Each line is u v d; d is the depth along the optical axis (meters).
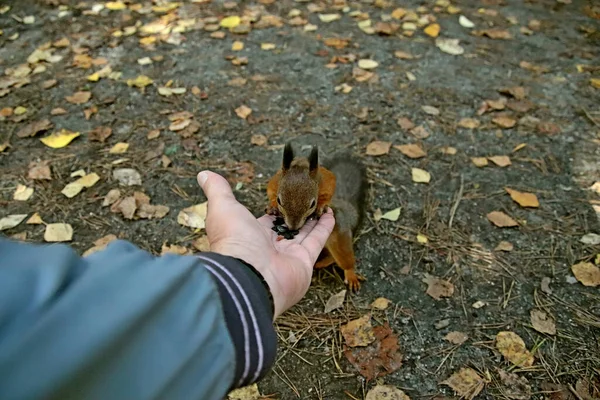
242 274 0.26
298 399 0.55
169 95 0.94
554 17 1.18
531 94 0.96
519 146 0.84
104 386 0.16
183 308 0.19
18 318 0.15
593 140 0.86
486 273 0.66
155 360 0.18
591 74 1.01
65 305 0.16
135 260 0.19
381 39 1.10
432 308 0.63
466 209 0.75
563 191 0.77
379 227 0.72
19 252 0.17
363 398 0.55
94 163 0.81
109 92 0.95
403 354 0.58
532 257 0.68
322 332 0.61
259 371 0.24
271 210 0.57
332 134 0.87
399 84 0.97
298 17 1.16
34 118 0.89
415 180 0.78
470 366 0.57
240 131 0.87
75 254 0.18
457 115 0.91
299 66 1.02
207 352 0.20
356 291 0.65
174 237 0.71
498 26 1.15
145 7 1.19
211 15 1.17
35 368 0.15
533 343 0.59
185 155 0.83
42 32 1.12
